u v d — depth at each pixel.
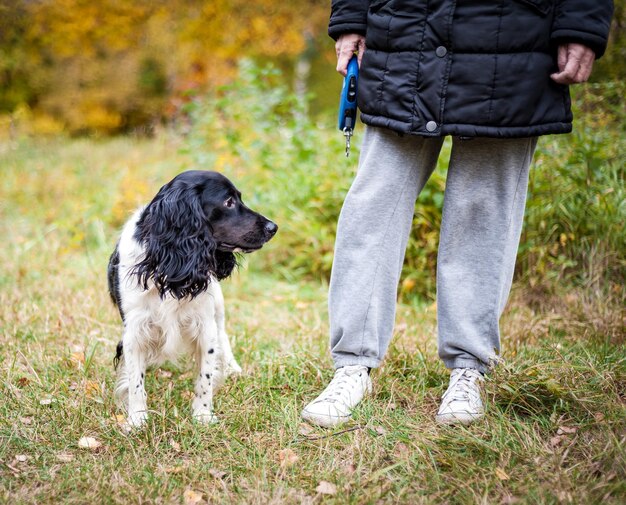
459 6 2.11
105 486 1.94
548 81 2.12
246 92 6.30
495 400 2.33
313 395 2.58
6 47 11.76
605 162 4.11
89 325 3.43
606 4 2.03
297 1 12.02
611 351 2.73
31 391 2.56
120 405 2.54
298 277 4.59
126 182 6.17
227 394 2.66
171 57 12.47
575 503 1.75
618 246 3.75
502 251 2.32
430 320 3.58
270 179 5.19
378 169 2.37
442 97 2.15
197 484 1.98
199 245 2.54
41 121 11.92
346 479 1.96
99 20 11.59
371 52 2.29
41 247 5.01
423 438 2.15
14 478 2.00
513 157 2.27
